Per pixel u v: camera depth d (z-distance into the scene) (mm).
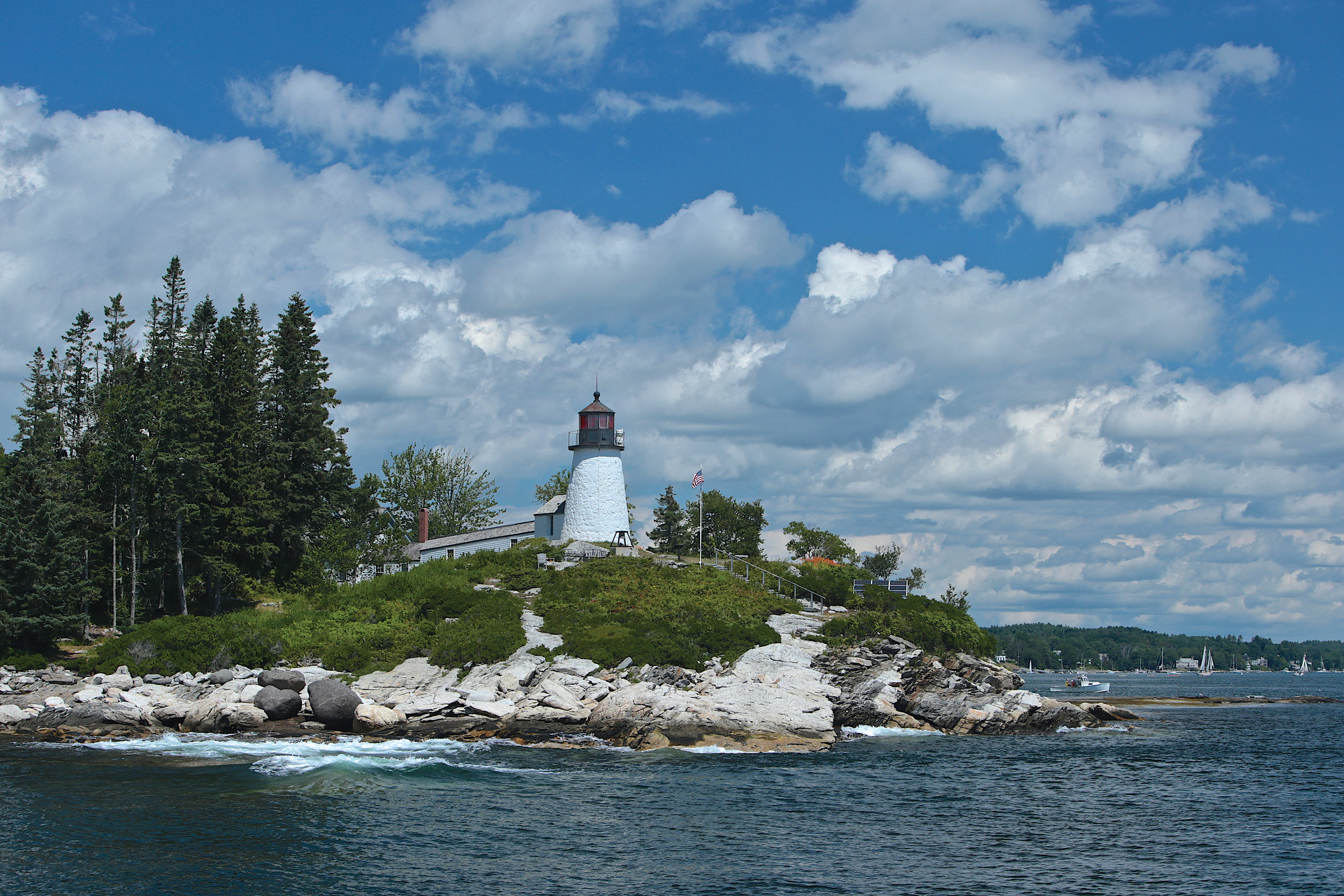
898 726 52375
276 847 28250
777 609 63438
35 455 71500
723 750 43875
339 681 48844
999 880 27031
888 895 25688
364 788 35000
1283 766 45531
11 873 25719
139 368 81125
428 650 54062
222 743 42688
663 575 68312
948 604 70312
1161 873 27844
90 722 45375
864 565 106500
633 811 33062
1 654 53906
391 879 25969
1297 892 26359
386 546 84500
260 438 74938
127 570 67750
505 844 29047
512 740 45438
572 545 74312
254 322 84000
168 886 25078
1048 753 47000
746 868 27516
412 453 105125
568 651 52719
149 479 66250
